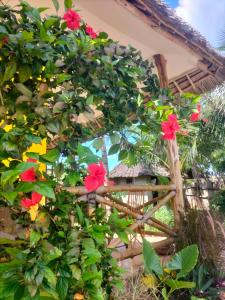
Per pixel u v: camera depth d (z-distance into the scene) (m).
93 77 1.66
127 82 1.95
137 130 2.05
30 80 1.49
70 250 1.26
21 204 1.18
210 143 7.39
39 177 1.21
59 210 1.35
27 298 1.06
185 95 2.62
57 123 1.43
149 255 2.45
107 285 1.53
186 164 5.56
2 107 1.36
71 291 1.23
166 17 2.94
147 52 3.64
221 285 2.93
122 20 3.02
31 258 1.11
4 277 1.06
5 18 1.49
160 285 2.48
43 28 1.45
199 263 2.90
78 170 1.53
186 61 3.87
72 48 1.58
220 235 3.25
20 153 1.22
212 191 6.38
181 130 2.74
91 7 2.82
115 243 2.49
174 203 3.38
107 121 1.88
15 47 1.36
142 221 2.87
